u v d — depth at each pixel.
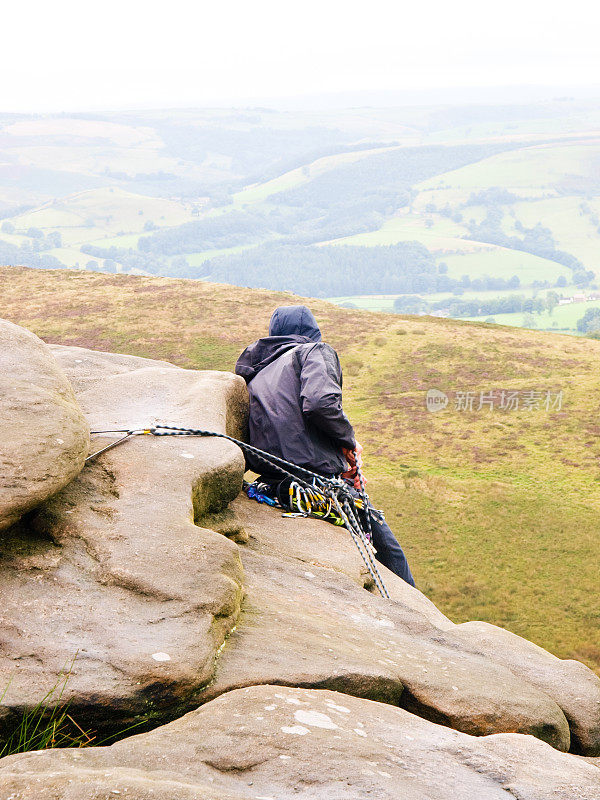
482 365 57.69
